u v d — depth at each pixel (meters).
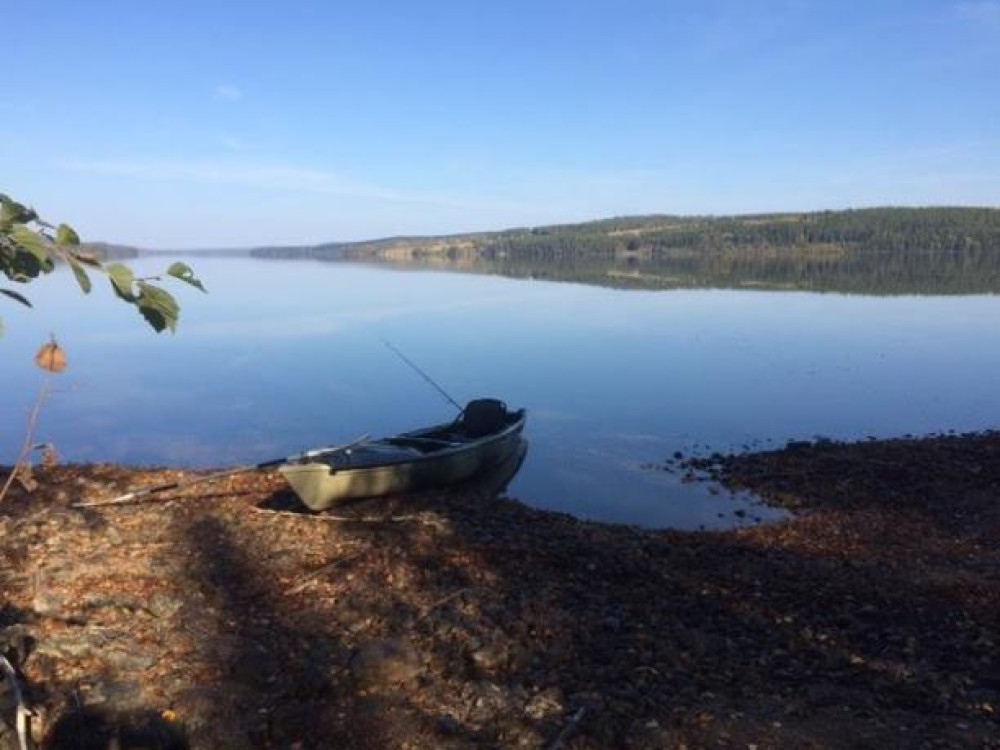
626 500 15.73
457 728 6.53
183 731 6.41
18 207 2.48
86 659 7.33
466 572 10.20
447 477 14.48
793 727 6.61
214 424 21.53
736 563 11.01
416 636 8.30
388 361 31.52
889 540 12.52
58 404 23.52
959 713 6.86
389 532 11.77
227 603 9.07
